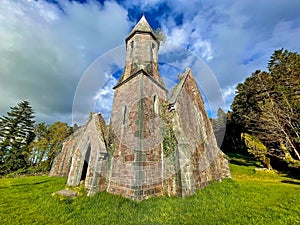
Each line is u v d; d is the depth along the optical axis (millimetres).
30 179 14727
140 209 5754
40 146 28281
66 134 30578
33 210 6363
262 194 7957
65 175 16484
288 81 20250
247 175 14602
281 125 16688
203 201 6465
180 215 5371
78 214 5801
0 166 27266
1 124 33344
